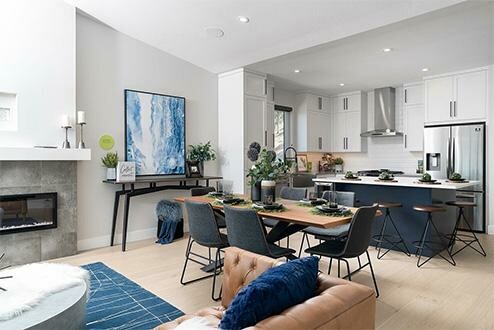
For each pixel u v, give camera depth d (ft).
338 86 22.47
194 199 12.07
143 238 16.11
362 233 8.49
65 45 13.24
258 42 14.62
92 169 14.46
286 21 12.59
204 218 9.56
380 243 13.76
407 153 22.86
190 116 17.87
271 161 10.95
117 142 15.16
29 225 12.58
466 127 17.84
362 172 22.57
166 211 15.74
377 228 14.73
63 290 7.02
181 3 12.18
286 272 4.39
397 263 12.47
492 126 17.16
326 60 16.42
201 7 12.32
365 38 13.34
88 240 14.38
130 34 15.30
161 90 16.63
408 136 21.59
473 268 11.89
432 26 12.10
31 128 12.44
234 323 3.67
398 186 14.05
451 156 18.31
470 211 17.62
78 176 14.06
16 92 12.13
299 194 12.92
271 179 10.73
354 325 3.95
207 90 18.63
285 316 3.55
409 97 21.53
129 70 15.53
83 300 6.84
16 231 12.25
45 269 7.89
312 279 4.57
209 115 18.72
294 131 24.32
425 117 19.62
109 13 13.56
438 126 19.12
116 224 15.24
